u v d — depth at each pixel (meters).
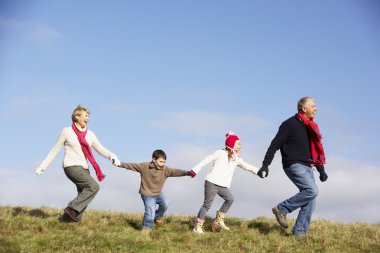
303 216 10.48
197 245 9.80
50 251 8.77
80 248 8.99
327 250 9.71
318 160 10.33
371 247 9.98
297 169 10.26
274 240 10.25
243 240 10.27
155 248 9.38
